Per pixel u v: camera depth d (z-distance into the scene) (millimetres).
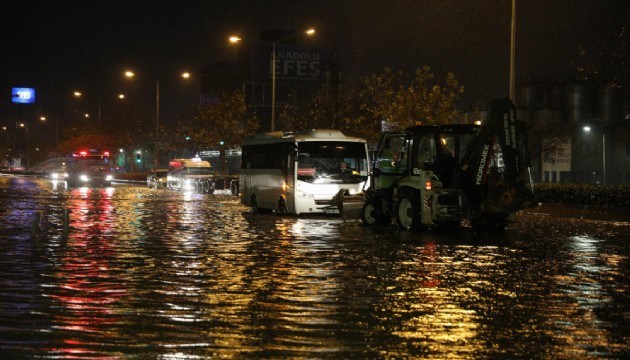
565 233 24594
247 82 105062
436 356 8383
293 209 31844
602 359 8336
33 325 9961
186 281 13789
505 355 8453
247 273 14859
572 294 12555
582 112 78625
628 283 13773
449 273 14969
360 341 9094
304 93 94562
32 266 15859
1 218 30641
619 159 65875
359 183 32188
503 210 23859
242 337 9297
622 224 28656
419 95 53906
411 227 24797
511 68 35438
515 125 23844
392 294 12445
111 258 17297
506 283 13688
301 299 11953
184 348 8719
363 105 58250
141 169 113688
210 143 78562
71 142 116562
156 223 28219
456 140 24891
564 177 65875
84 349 8656
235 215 33375
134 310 11016
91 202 44000
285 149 32719
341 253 18422
